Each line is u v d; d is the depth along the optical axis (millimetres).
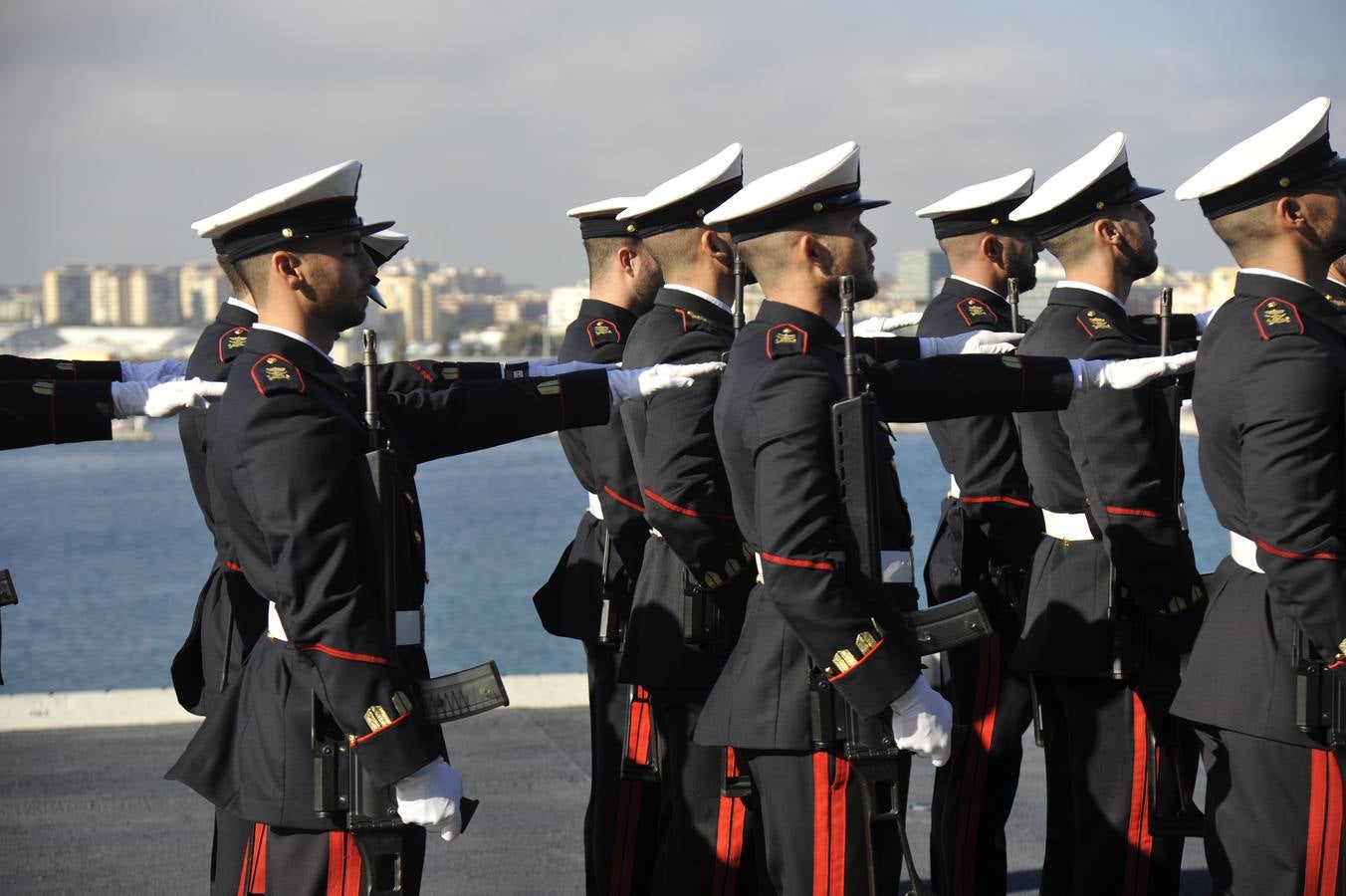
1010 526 5965
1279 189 4363
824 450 4117
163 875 6230
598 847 5793
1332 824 4219
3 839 6625
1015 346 5590
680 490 5027
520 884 6152
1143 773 5168
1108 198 5371
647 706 5422
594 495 6090
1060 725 5449
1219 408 4301
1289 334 4172
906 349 5363
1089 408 4941
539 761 7699
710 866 5109
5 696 8531
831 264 4395
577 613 5934
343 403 4145
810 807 4250
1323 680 4156
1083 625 5188
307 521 3871
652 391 4547
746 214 4387
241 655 5031
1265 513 4113
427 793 3900
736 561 5090
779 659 4309
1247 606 4355
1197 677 4449
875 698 4031
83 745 7977
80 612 54656
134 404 4578
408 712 3889
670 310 5418
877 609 4090
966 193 6617
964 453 6031
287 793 4012
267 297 4199
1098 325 5297
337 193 4227
